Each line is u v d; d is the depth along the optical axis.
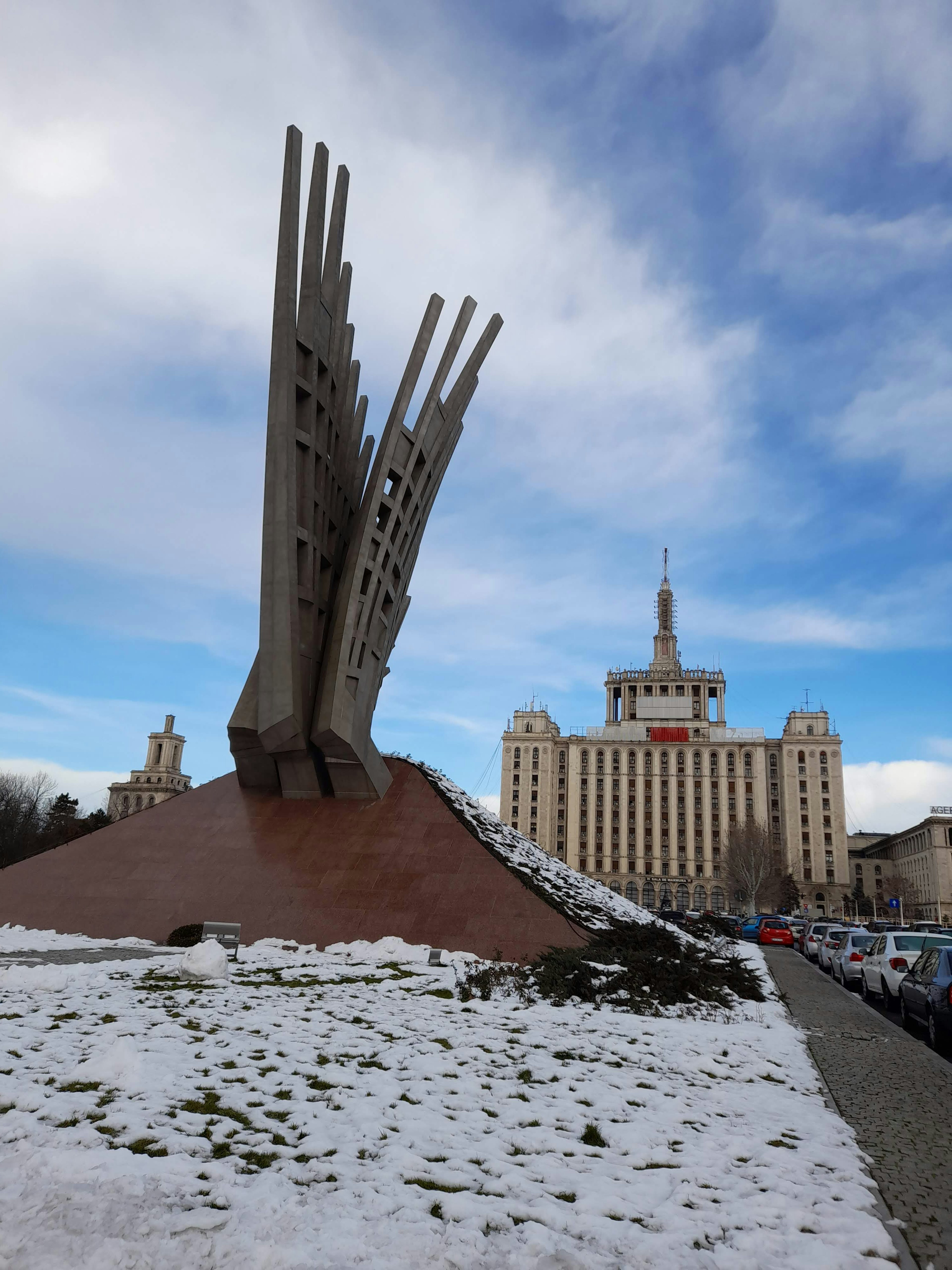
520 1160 6.52
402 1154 6.32
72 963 16.16
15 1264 4.29
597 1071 9.77
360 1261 4.62
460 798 28.36
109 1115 6.68
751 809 133.75
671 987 16.34
